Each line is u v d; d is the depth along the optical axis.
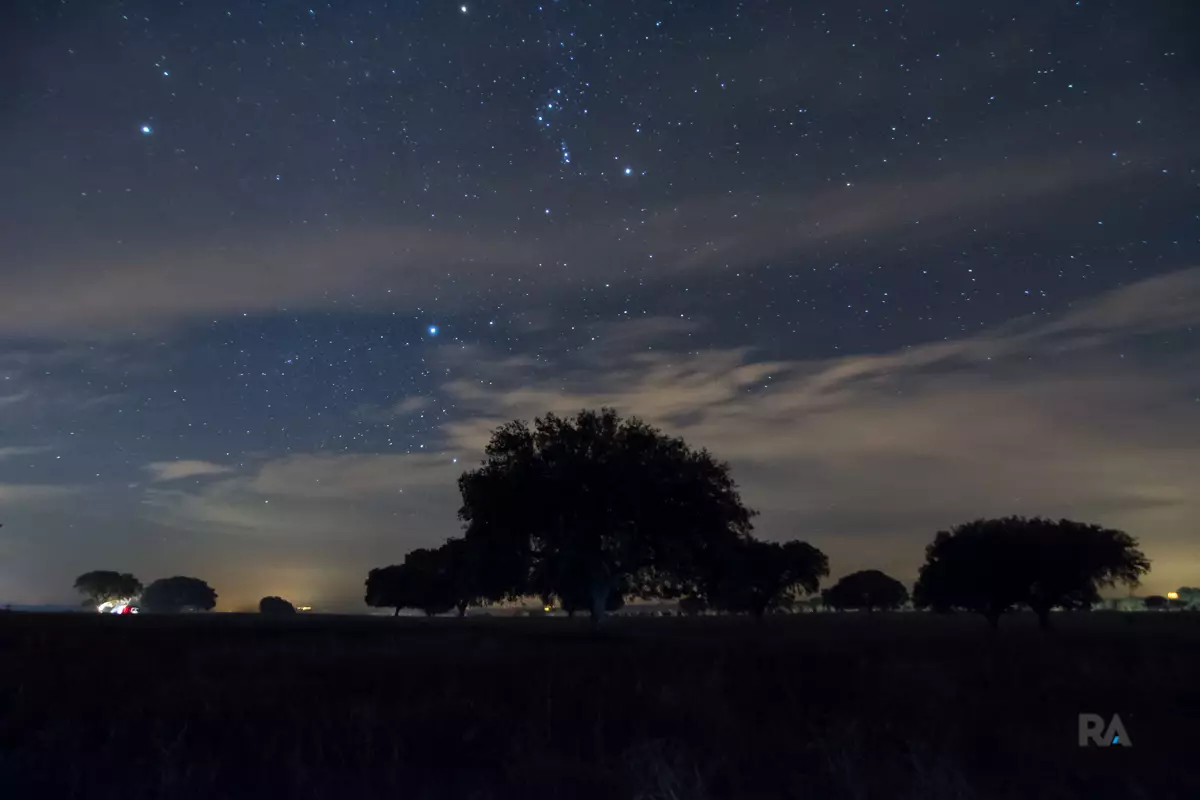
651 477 37.38
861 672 15.77
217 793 7.82
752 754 9.13
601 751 9.12
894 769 8.14
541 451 38.41
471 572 42.34
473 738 10.05
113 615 66.88
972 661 19.44
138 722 10.91
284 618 62.00
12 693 13.76
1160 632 41.47
